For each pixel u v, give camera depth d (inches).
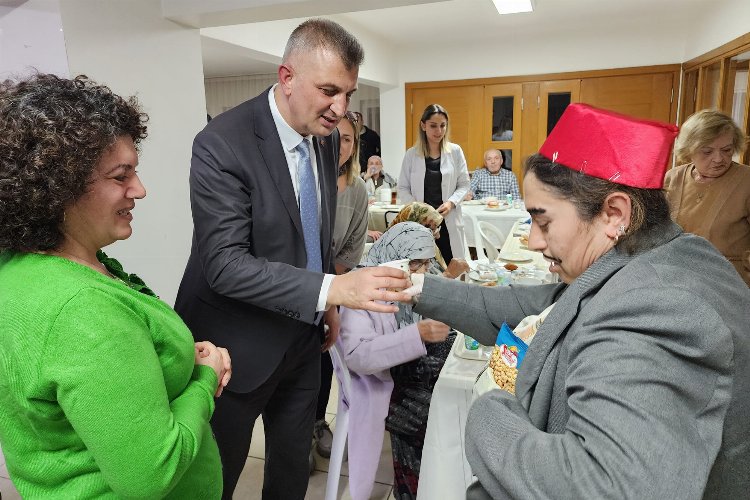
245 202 49.1
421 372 66.7
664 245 25.7
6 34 72.2
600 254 27.0
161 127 91.4
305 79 48.3
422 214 90.0
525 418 26.5
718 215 90.1
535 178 27.7
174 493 33.8
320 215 59.7
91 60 76.3
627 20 201.9
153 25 88.4
